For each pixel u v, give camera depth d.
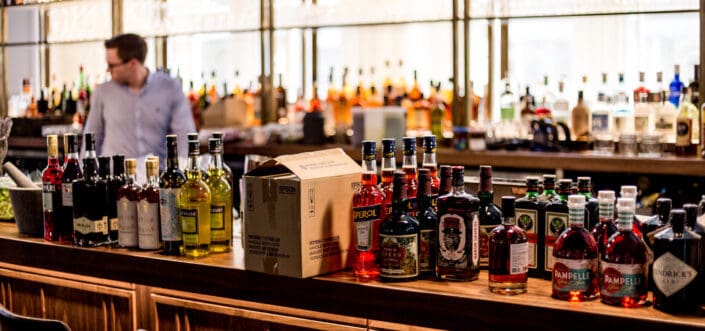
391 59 6.21
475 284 2.13
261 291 2.31
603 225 2.04
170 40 6.75
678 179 4.45
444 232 2.16
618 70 5.44
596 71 5.52
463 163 4.80
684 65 5.23
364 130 5.10
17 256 2.87
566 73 5.73
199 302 2.54
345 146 5.27
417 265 2.18
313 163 2.28
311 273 2.23
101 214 2.72
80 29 6.79
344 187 2.30
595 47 5.51
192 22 6.10
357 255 2.25
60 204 2.81
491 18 4.92
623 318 1.81
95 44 7.20
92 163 2.71
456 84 5.00
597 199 2.19
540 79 5.82
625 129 4.66
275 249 2.25
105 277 2.65
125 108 4.85
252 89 6.56
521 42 5.86
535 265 2.20
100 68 7.20
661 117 4.46
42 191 2.88
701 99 4.31
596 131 4.62
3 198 3.26
